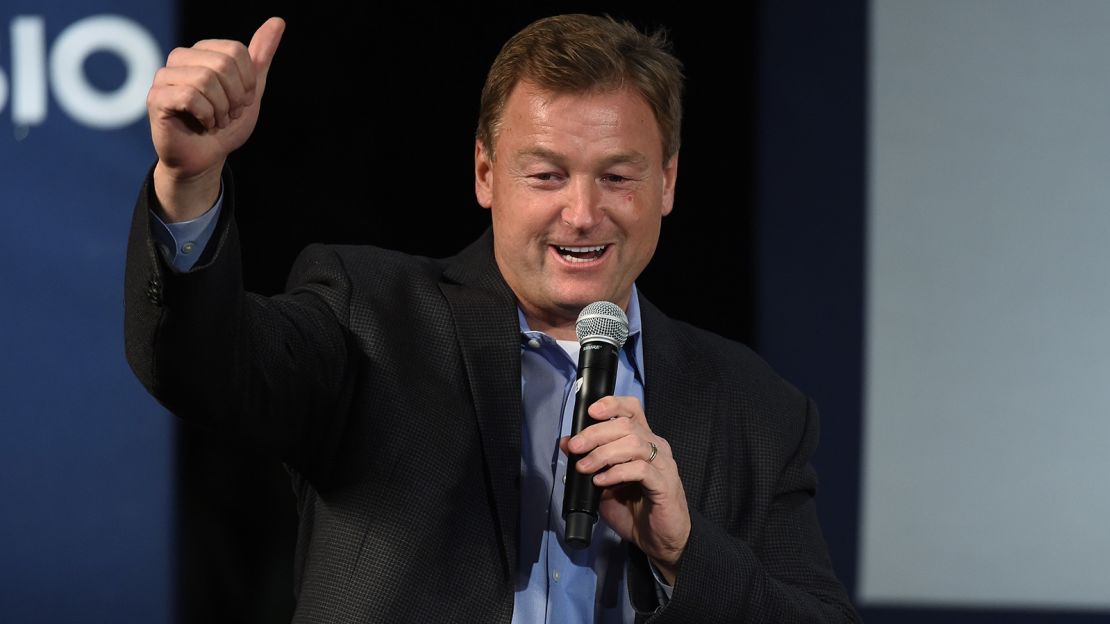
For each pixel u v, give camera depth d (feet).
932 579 41.16
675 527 17.85
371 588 18.04
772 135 42.42
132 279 15.60
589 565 19.80
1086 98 41.04
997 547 40.98
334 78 43.01
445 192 43.32
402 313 19.93
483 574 18.54
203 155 15.07
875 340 41.81
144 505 42.37
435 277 21.04
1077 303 40.88
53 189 41.83
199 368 15.87
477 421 19.26
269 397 17.30
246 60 14.90
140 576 42.37
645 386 20.88
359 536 18.42
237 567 42.75
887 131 41.88
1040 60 41.22
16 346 41.91
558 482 19.88
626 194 19.51
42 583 42.04
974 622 40.98
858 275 41.93
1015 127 41.29
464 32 43.09
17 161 41.81
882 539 41.37
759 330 42.32
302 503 20.35
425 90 43.19
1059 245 41.06
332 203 43.14
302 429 18.35
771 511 20.84
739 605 18.35
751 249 42.50
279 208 42.98
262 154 42.96
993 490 41.06
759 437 21.04
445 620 18.17
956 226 41.47
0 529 41.93
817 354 42.06
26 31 41.73
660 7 42.55
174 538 42.50
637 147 19.40
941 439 41.32
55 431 42.04
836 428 41.81
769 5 42.42
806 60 42.29
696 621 18.17
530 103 19.39
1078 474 40.75
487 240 21.76
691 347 21.93
